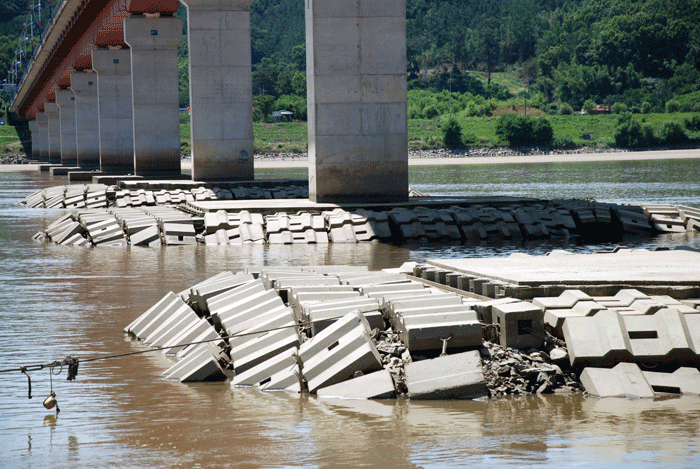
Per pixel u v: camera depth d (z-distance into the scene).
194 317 16.06
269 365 13.26
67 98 120.31
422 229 32.81
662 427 10.56
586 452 9.66
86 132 103.69
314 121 35.19
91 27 79.75
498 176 87.12
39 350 15.54
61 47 93.06
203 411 11.66
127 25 61.88
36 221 43.00
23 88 135.50
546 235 33.06
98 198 49.06
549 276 15.05
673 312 12.81
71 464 9.70
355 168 35.41
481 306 13.78
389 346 13.08
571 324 12.70
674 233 33.91
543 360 12.78
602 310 12.99
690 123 195.25
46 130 160.00
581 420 10.89
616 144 187.25
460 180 79.06
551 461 9.39
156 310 16.77
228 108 50.22
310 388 12.49
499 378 12.28
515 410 11.38
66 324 17.80
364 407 11.65
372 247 30.66
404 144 35.50
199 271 25.19
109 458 9.83
